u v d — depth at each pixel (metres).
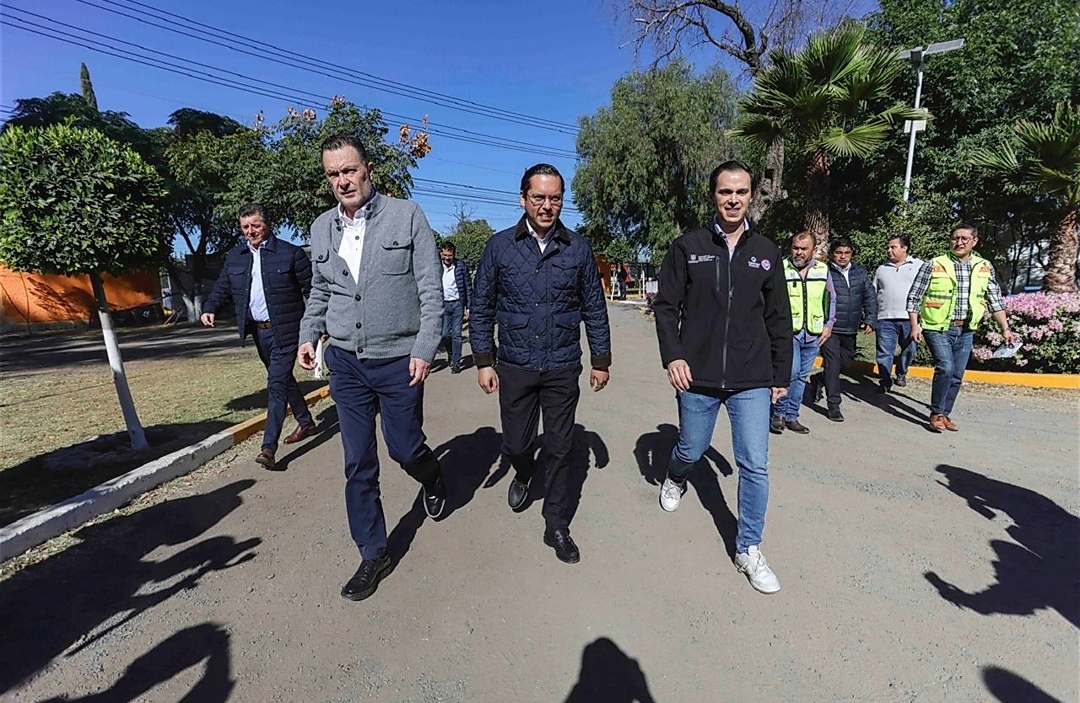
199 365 9.84
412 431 2.88
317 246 2.79
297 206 8.25
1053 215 13.16
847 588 2.67
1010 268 17.12
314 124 8.63
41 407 6.42
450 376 8.05
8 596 2.63
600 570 2.85
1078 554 2.95
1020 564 2.86
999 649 2.24
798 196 17.77
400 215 2.73
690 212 26.67
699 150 23.95
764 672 2.14
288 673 2.15
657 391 6.86
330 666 2.19
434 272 2.78
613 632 2.38
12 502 3.60
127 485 3.68
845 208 17.22
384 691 2.07
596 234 30.89
